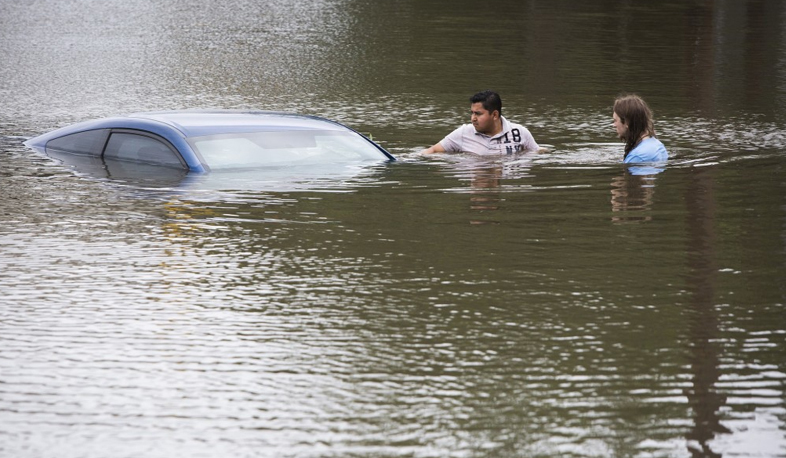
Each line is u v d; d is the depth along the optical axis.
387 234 16.45
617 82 39.34
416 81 39.12
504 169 22.30
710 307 12.95
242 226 16.95
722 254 15.32
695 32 58.25
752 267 14.66
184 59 45.22
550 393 10.48
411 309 12.88
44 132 27.30
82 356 11.43
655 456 9.24
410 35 54.50
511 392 10.51
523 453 9.28
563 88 37.62
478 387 10.62
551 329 12.20
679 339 11.88
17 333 12.09
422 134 27.69
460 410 10.12
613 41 53.25
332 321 12.47
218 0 72.25
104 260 15.05
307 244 15.85
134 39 52.22
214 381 10.77
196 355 11.45
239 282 13.98
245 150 22.08
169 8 67.19
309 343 11.77
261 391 10.53
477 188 20.11
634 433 9.65
